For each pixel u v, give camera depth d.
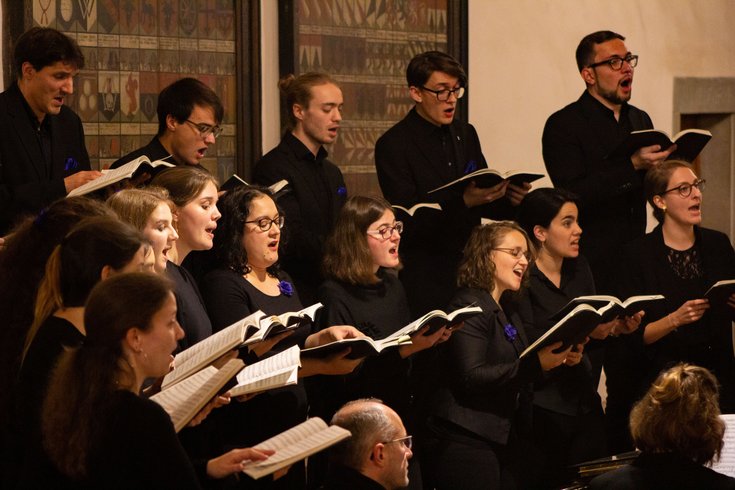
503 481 9.46
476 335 9.38
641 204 12.12
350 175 13.31
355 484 7.17
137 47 11.43
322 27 12.84
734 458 8.11
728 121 18.34
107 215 5.87
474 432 9.24
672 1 17.14
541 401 9.96
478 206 10.97
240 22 12.22
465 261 9.80
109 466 4.84
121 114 11.36
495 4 14.80
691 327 11.11
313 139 10.34
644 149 11.41
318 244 10.05
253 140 12.43
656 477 7.19
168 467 4.90
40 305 5.48
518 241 9.71
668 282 11.13
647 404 7.32
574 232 10.51
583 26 15.91
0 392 5.60
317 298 9.40
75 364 4.95
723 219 18.48
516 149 15.20
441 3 14.12
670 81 17.22
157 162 8.46
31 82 8.90
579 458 10.08
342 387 9.15
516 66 15.09
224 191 8.88
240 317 8.35
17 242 6.03
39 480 4.91
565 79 15.73
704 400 7.18
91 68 11.08
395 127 11.34
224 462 6.05
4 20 10.34
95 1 11.06
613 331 10.30
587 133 12.16
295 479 8.57
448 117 11.20
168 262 7.77
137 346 5.07
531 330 10.29
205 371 6.29
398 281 9.74
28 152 9.03
